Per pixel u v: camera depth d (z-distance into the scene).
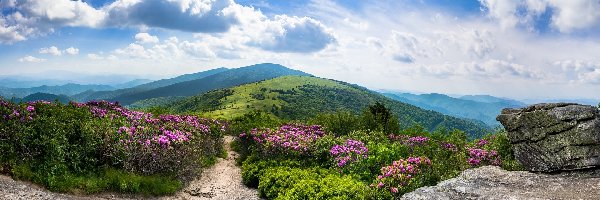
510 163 16.17
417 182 13.28
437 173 14.35
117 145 15.70
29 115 15.90
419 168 14.20
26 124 15.12
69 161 14.75
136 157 15.94
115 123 18.25
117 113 20.70
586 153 13.76
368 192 12.68
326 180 14.32
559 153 14.31
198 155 18.94
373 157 16.58
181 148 17.44
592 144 13.84
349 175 15.76
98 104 21.91
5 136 14.38
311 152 18.66
